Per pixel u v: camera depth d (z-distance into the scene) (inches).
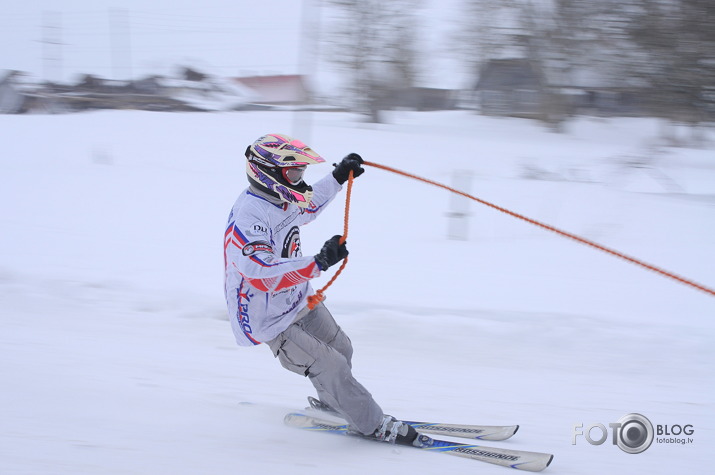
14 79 1496.1
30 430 187.0
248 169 175.9
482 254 434.3
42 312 313.9
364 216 548.1
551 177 784.3
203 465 170.2
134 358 257.8
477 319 300.8
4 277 358.0
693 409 219.1
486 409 219.0
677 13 869.2
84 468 165.5
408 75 1464.1
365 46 1432.1
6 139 1008.2
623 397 229.0
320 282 365.7
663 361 259.6
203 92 1654.8
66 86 1574.8
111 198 617.6
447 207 590.6
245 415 207.9
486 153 1010.1
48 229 496.4
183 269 388.8
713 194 692.1
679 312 320.5
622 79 1021.2
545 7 1243.2
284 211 178.7
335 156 948.0
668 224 532.7
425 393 231.8
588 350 270.2
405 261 412.8
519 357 265.4
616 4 964.6
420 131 1312.7
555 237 486.6
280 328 177.6
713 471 176.9
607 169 848.3
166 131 1132.5
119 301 328.8
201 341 281.7
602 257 429.7
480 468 172.7
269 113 1577.3
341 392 179.6
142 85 1622.8
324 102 1606.8
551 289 357.4
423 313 310.2
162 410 207.9
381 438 185.0
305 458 176.6
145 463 169.8
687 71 885.8
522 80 1475.1
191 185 687.1
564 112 1300.4
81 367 244.2
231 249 171.2
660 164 904.9
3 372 233.8
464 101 1688.0
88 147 950.4
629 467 178.2
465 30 1408.7
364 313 305.9
